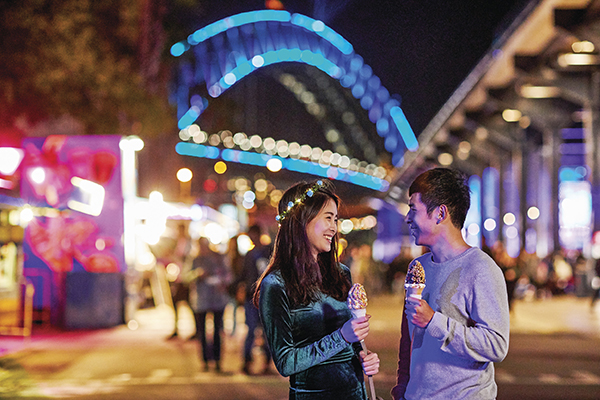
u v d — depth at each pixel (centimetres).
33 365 1041
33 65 1659
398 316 1959
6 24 1623
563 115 3209
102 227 1510
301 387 343
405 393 344
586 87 2430
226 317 1808
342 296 364
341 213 372
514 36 1986
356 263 3042
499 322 322
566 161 4038
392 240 5347
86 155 1501
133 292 1623
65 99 1772
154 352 1177
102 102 1914
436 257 347
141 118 2064
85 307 1509
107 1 1845
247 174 6862
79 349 1207
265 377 950
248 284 991
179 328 1538
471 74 2619
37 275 1508
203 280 1002
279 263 354
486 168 4938
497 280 328
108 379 931
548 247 3788
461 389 325
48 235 1506
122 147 1505
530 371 1011
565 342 1345
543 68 2241
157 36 2208
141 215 1578
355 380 349
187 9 2739
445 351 320
